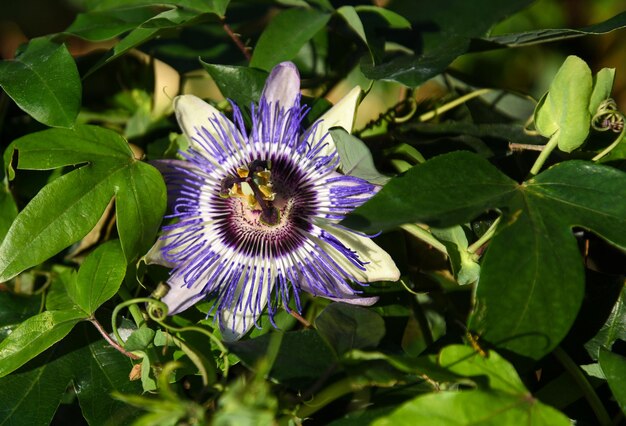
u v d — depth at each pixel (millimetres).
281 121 389
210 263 386
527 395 333
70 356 386
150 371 370
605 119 383
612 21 402
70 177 384
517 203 359
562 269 347
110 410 376
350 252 377
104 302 390
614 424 364
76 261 421
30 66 398
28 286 417
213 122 392
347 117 385
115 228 424
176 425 334
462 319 402
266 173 389
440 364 341
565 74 363
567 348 383
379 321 363
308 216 389
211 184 397
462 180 360
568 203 360
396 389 355
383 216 347
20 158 387
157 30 415
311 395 353
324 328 359
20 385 379
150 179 390
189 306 379
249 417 314
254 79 405
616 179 361
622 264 408
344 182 385
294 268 386
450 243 378
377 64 413
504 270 346
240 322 380
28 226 378
